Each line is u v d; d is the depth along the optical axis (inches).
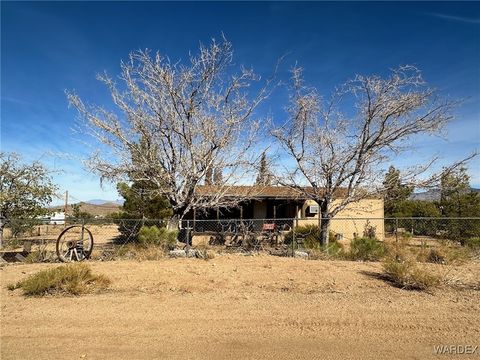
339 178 585.0
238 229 674.2
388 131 556.7
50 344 202.8
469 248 546.0
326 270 382.9
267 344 203.6
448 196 926.4
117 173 559.5
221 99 554.3
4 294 297.4
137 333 217.5
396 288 322.0
